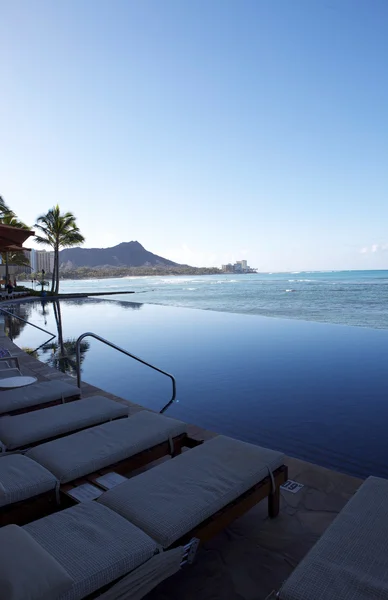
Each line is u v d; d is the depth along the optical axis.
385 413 4.94
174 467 2.25
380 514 1.74
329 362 7.71
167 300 30.00
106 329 12.59
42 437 2.90
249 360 7.96
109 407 3.38
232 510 2.02
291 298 32.00
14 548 1.46
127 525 1.72
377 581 1.35
